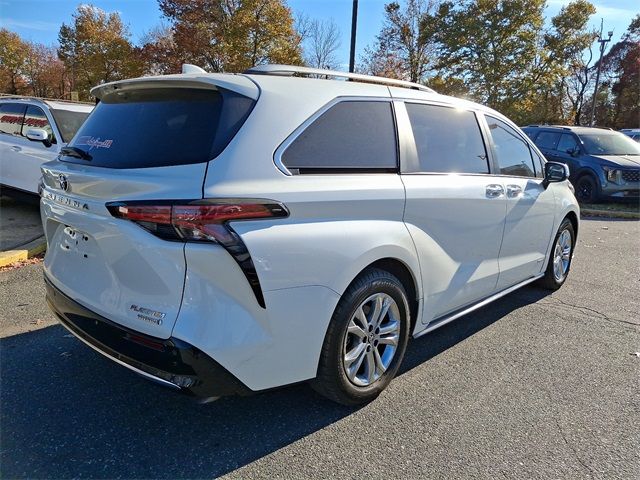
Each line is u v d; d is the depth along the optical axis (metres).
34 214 8.19
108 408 2.78
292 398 2.97
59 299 2.76
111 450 2.43
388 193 2.83
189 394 2.20
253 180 2.29
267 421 2.72
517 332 4.11
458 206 3.36
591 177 11.93
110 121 2.79
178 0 30.59
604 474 2.39
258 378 2.34
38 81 60.50
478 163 3.72
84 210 2.46
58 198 2.70
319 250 2.44
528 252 4.43
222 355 2.19
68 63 51.06
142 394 2.93
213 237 2.13
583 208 11.66
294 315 2.39
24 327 3.80
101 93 3.04
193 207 2.12
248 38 30.23
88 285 2.56
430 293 3.23
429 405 2.95
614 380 3.32
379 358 2.93
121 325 2.34
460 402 2.99
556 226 4.86
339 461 2.42
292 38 31.41
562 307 4.75
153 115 2.57
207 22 31.02
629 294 5.19
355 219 2.66
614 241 8.10
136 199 2.22
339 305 2.61
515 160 4.26
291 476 2.30
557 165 4.47
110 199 2.31
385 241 2.77
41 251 5.88
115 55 41.28
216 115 2.37
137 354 2.28
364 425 2.72
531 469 2.41
